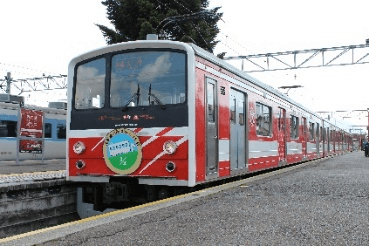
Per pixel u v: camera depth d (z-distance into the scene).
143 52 7.31
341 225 4.44
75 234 4.10
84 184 8.09
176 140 6.84
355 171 12.29
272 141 12.13
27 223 7.50
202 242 3.76
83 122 7.68
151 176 6.97
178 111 6.88
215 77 7.89
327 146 26.09
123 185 7.29
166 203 5.99
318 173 11.48
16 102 18.61
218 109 7.95
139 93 7.23
